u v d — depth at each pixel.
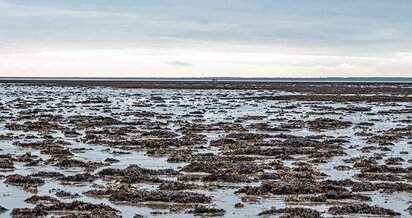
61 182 28.80
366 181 29.27
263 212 22.91
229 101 98.25
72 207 23.28
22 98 103.81
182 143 43.09
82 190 26.95
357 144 44.16
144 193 25.31
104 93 129.25
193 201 24.73
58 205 23.31
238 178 29.19
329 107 83.31
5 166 32.78
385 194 26.61
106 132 50.12
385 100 101.50
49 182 28.81
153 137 47.53
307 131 53.34
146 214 22.84
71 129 52.78
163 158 36.81
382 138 47.06
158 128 54.16
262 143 43.31
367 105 89.81
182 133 50.66
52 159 35.28
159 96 115.44
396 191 27.08
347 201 25.12
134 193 25.30
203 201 24.75
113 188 27.08
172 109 79.31
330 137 47.84
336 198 25.52
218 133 50.75
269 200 25.22
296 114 71.56
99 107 82.06
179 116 67.50
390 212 22.95
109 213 22.42
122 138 46.47
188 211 23.25
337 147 41.69
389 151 40.50
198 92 137.25
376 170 32.12
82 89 154.88
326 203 24.81
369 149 41.09
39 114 68.62
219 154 38.06
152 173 30.91
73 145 42.59
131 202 24.69
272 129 53.69
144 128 54.19
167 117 65.81
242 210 23.47
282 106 85.75
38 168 32.88
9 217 22.19
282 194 26.19
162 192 25.50
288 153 38.28
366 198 25.42
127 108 80.81
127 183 28.48
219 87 176.25
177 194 25.17
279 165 33.16
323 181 28.67
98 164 33.81
